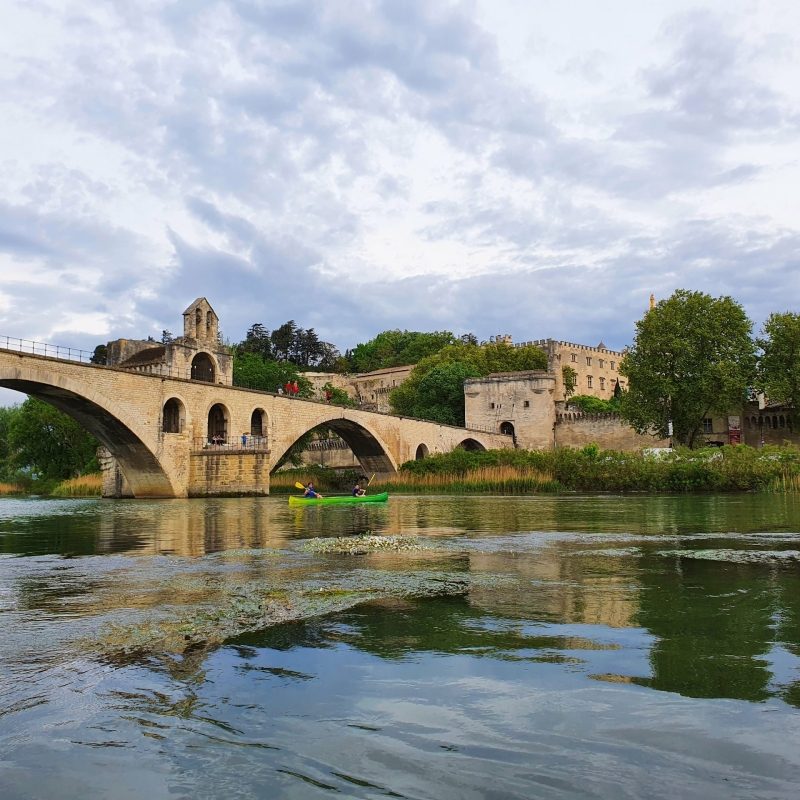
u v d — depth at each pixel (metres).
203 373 69.50
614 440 102.12
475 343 161.50
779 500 44.88
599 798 5.06
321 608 11.12
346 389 156.38
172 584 13.48
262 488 56.78
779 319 84.69
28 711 6.80
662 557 17.19
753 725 6.31
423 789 5.23
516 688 7.30
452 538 21.98
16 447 89.44
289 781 5.38
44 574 15.00
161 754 5.87
